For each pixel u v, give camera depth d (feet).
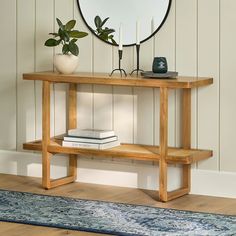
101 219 13.79
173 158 14.88
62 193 15.94
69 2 16.87
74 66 16.15
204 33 15.52
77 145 15.93
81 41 16.81
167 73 15.15
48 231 13.05
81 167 17.03
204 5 15.47
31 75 16.11
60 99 17.21
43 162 16.26
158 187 16.22
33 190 16.22
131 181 16.52
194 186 15.85
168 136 16.07
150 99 16.20
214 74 15.49
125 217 13.96
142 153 15.24
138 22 15.75
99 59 16.65
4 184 16.81
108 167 16.74
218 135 15.58
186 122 15.71
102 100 16.72
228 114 15.46
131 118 16.44
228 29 15.29
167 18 15.84
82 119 16.99
